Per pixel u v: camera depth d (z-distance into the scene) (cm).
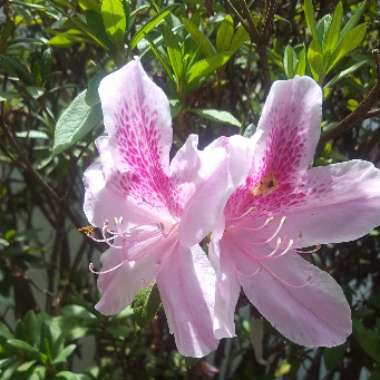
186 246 13
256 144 14
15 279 33
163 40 18
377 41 27
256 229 15
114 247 14
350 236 14
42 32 26
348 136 28
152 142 14
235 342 35
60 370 24
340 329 14
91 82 16
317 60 18
